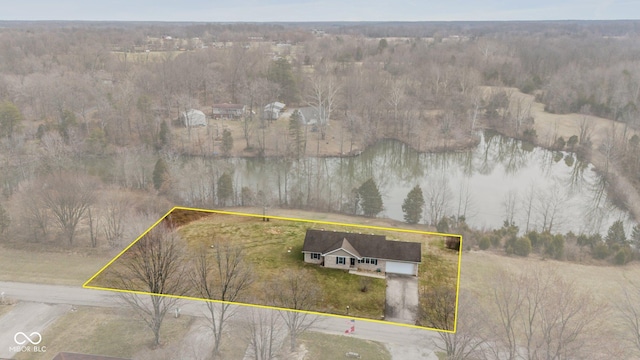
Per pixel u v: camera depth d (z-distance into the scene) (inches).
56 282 1243.2
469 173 2406.5
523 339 1035.3
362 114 2935.5
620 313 1154.7
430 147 2687.0
